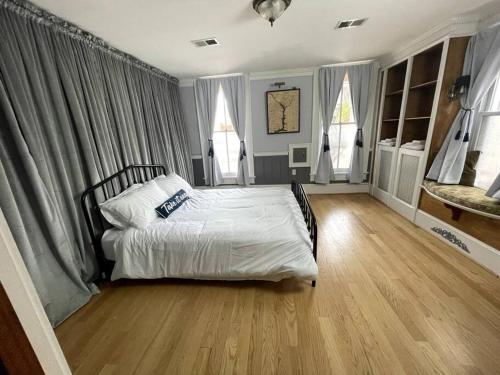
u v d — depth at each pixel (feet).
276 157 14.64
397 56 10.84
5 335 1.27
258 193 9.85
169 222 7.18
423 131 10.79
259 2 5.44
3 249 1.30
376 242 8.54
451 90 8.18
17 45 5.02
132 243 6.40
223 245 6.15
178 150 13.00
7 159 4.72
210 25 6.85
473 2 6.45
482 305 5.46
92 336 5.12
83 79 6.63
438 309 5.40
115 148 7.79
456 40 7.77
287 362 4.36
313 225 6.14
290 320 5.29
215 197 9.67
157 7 5.73
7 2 4.82
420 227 9.61
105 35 7.12
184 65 10.78
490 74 7.24
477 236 7.06
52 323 5.32
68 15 5.87
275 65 11.85
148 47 8.27
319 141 14.06
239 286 6.51
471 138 8.30
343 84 13.16
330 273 6.86
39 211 5.22
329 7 6.26
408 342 4.64
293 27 7.34
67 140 6.04
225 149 14.93
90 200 6.72
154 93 10.85
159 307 5.90
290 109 13.57
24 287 1.41
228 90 13.61
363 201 13.08
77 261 6.18
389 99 12.42
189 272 6.32
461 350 4.44
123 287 6.68
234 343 4.81
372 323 5.11
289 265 5.80
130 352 4.72
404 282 6.34
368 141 13.74
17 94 4.90
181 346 4.80
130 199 7.05
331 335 4.87
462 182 8.36
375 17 7.00
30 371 1.40
